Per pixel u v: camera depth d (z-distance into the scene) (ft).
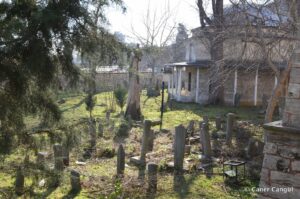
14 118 16.47
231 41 43.55
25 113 16.75
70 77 16.58
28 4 15.06
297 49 12.87
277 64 48.16
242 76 71.31
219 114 60.70
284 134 12.87
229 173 26.66
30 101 16.75
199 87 77.82
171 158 31.14
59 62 16.11
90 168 29.30
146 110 67.15
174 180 26.50
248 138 40.47
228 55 43.45
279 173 13.01
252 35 36.86
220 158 32.09
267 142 13.39
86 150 32.89
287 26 35.09
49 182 18.98
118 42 17.22
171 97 84.53
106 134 42.19
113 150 33.83
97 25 16.19
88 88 18.21
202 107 70.13
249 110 66.08
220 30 43.14
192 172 28.25
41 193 21.66
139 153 33.96
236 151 33.63
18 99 15.85
